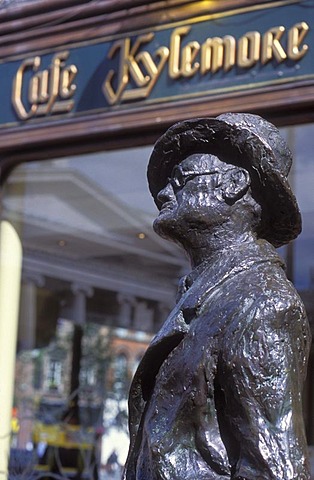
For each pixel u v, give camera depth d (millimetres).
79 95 7207
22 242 8086
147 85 6871
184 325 2213
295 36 6250
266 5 6387
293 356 2117
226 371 2090
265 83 6340
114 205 7688
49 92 7344
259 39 6391
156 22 6867
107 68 7090
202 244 2330
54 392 8742
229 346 2100
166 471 2092
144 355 2262
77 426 8438
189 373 2133
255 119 2373
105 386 9086
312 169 6336
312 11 6223
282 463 1994
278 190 2305
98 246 8305
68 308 8883
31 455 7992
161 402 2168
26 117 7449
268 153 2291
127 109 6953
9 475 7742
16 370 8445
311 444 5793
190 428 2127
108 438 8422
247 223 2340
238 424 2059
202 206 2320
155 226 2385
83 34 7219
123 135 7047
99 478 8172
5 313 8133
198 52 6652
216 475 2066
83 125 7148
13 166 7684
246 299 2145
